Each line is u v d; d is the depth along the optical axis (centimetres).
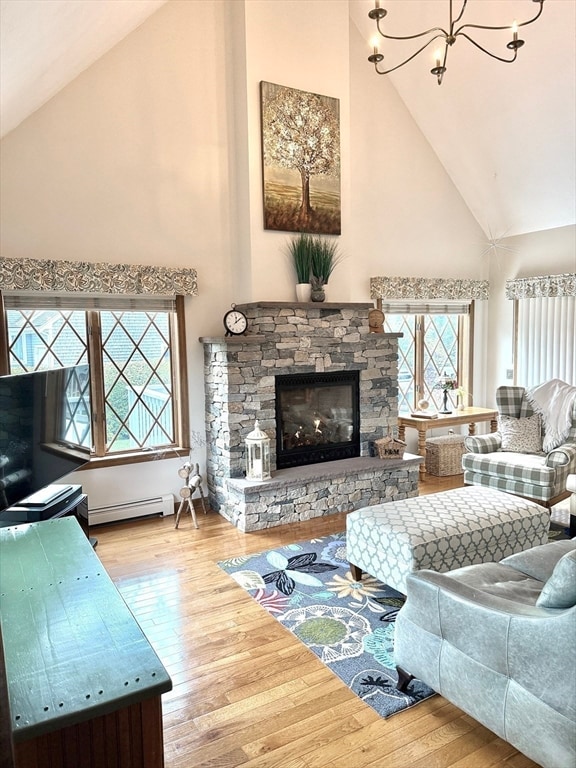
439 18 468
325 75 475
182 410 465
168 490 464
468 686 194
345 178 492
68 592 175
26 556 203
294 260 469
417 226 589
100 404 436
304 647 263
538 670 169
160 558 369
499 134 529
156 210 441
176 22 439
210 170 461
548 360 581
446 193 607
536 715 170
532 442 472
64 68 353
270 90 447
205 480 482
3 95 285
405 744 200
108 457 438
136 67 426
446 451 569
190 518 451
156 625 284
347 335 479
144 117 432
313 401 483
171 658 255
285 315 446
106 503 437
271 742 202
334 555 371
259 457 426
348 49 485
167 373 467
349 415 499
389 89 555
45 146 396
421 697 226
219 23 455
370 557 303
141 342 453
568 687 161
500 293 636
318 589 321
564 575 175
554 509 472
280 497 429
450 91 523
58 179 402
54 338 416
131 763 135
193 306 463
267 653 258
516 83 476
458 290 613
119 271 418
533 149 519
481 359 652
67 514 316
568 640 161
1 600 170
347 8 482
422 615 212
